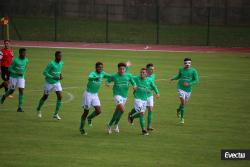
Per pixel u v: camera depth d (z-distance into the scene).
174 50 132.75
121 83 53.62
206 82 87.62
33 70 95.81
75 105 67.88
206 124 59.34
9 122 58.19
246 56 123.50
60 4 176.00
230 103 71.25
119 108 53.44
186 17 172.12
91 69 98.94
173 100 72.62
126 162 45.09
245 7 169.62
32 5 175.25
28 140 51.28
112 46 138.88
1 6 170.62
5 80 75.75
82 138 52.38
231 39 152.38
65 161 45.09
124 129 56.47
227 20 170.25
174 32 158.25
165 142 51.56
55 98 71.94
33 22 165.00
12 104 67.50
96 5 175.50
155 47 138.50
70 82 84.88
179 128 57.34
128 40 151.12
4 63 75.94
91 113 60.41
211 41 150.25
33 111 63.81
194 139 52.91
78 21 168.12
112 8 175.50
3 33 148.38
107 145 50.09
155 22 172.25
